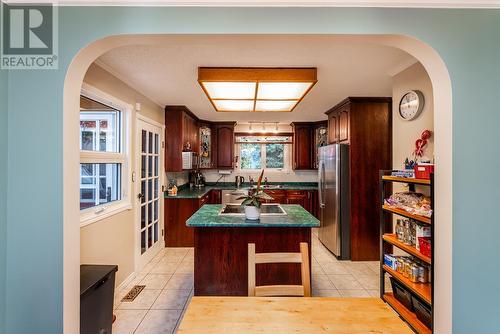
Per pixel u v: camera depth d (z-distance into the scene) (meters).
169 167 4.20
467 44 1.49
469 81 1.49
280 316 1.13
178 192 4.63
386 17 1.47
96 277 1.72
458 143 1.49
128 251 2.95
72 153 1.48
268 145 6.12
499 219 1.48
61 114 1.42
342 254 3.72
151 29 1.45
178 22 1.46
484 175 1.49
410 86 2.43
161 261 3.62
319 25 1.46
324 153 4.14
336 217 3.71
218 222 2.30
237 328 1.04
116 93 2.66
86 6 1.45
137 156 3.16
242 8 1.46
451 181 1.51
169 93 3.35
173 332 2.09
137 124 3.16
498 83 1.49
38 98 1.41
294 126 5.67
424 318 1.94
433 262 1.67
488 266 1.49
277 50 2.09
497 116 1.49
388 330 1.04
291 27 1.46
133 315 2.32
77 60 1.46
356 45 2.01
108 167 2.71
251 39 1.53
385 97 3.53
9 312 1.40
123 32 1.45
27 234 1.41
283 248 2.46
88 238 2.21
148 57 2.23
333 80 2.82
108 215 2.51
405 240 2.20
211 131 5.59
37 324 1.40
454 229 1.50
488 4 1.46
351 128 3.59
